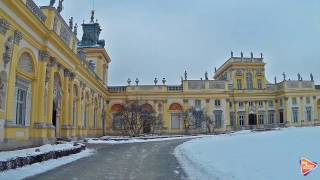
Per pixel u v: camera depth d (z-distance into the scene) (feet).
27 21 84.58
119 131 231.71
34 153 60.44
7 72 75.31
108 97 243.60
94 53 213.05
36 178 45.98
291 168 49.42
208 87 250.98
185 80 250.37
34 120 93.81
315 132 163.63
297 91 266.57
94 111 189.78
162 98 247.09
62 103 122.42
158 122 226.79
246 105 271.49
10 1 72.95
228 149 88.79
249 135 166.09
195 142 125.90
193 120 239.71
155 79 248.93
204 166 55.26
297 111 265.34
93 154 83.46
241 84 277.44
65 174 49.70
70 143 99.66
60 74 116.88
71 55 125.59
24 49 85.30
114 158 73.46
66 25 118.52
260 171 46.73
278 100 273.75
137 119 209.36
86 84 163.63
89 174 49.78
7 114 75.72
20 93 87.30
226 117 249.55
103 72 223.51
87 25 224.74
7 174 46.93
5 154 57.31
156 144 125.18
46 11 100.83
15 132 80.94
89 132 172.76
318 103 272.31
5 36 74.02
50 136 100.48
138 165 60.70
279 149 83.87
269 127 259.80
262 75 279.90
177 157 74.84
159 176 47.65
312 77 272.72
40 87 96.32
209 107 248.93
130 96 245.24
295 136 139.03
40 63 97.25
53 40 102.32
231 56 281.95
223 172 47.09
